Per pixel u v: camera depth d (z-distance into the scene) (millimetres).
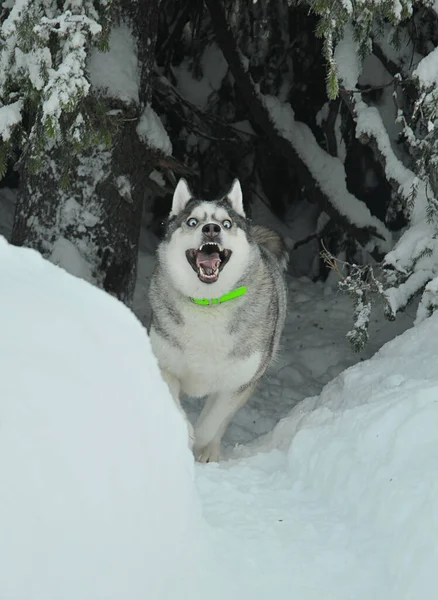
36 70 5832
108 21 6352
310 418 4852
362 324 6656
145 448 2455
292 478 3959
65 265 7266
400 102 10055
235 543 3104
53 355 2381
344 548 3213
